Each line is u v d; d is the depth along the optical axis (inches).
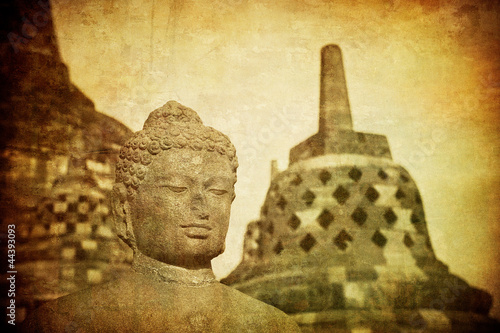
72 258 125.8
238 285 138.6
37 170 127.2
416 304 144.5
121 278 108.2
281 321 112.2
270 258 142.6
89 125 134.6
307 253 144.6
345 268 145.0
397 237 148.9
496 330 143.6
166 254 107.2
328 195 149.3
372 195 151.0
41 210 125.7
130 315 102.8
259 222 143.9
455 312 144.5
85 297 104.4
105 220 130.1
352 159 152.6
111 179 133.2
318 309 141.3
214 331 104.8
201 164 110.4
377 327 141.8
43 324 101.0
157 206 107.7
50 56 134.2
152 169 109.2
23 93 129.1
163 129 112.0
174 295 105.7
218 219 110.8
